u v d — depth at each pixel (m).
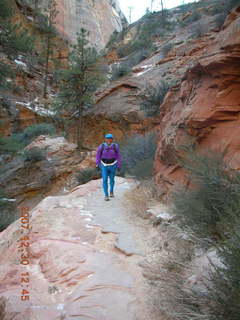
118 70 27.16
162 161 5.82
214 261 2.57
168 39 30.53
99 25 67.94
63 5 56.62
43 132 23.86
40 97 33.19
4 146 15.96
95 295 2.79
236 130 3.84
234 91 4.03
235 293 1.76
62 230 4.72
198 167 3.36
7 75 18.47
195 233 3.20
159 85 16.70
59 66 39.34
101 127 21.25
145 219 4.86
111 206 6.00
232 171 3.23
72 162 17.50
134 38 45.84
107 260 3.54
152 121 16.50
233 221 2.30
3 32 18.58
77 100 21.59
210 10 28.95
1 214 10.74
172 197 4.30
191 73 5.17
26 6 43.69
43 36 42.31
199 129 4.35
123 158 9.90
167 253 3.41
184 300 2.24
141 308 2.55
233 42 3.82
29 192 15.38
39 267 3.64
